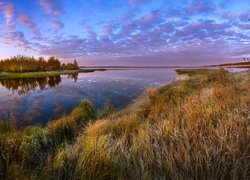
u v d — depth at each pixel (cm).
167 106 624
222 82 858
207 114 367
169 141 312
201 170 237
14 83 2611
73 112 765
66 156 291
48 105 1158
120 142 333
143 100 1118
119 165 272
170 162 251
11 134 384
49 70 6350
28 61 5856
